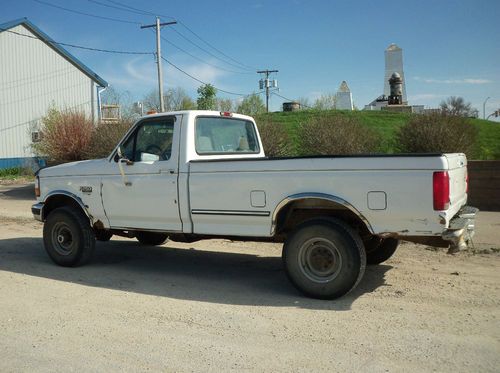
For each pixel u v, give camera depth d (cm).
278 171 577
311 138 1538
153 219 672
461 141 1403
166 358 416
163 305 560
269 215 584
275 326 486
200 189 626
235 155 726
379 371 384
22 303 571
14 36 3181
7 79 3173
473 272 671
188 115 654
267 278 676
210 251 860
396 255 779
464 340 441
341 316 511
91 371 394
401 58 3753
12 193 2034
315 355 416
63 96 3397
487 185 1234
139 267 750
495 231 946
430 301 552
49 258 818
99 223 731
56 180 762
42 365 405
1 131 3175
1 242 964
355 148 1480
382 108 3145
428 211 512
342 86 4059
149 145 685
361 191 537
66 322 505
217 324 495
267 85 5631
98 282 664
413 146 1445
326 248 557
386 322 490
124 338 461
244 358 413
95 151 1941
